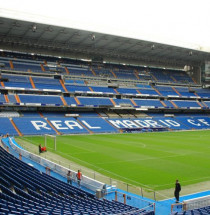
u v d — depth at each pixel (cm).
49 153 3681
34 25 6291
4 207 1273
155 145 4612
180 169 2862
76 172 2366
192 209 1605
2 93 6938
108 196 1923
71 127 6525
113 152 3869
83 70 8619
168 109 9062
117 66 9619
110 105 7650
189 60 10012
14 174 2100
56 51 8594
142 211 1416
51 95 7344
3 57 7756
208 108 9056
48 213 1253
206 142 5044
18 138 5194
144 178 2505
